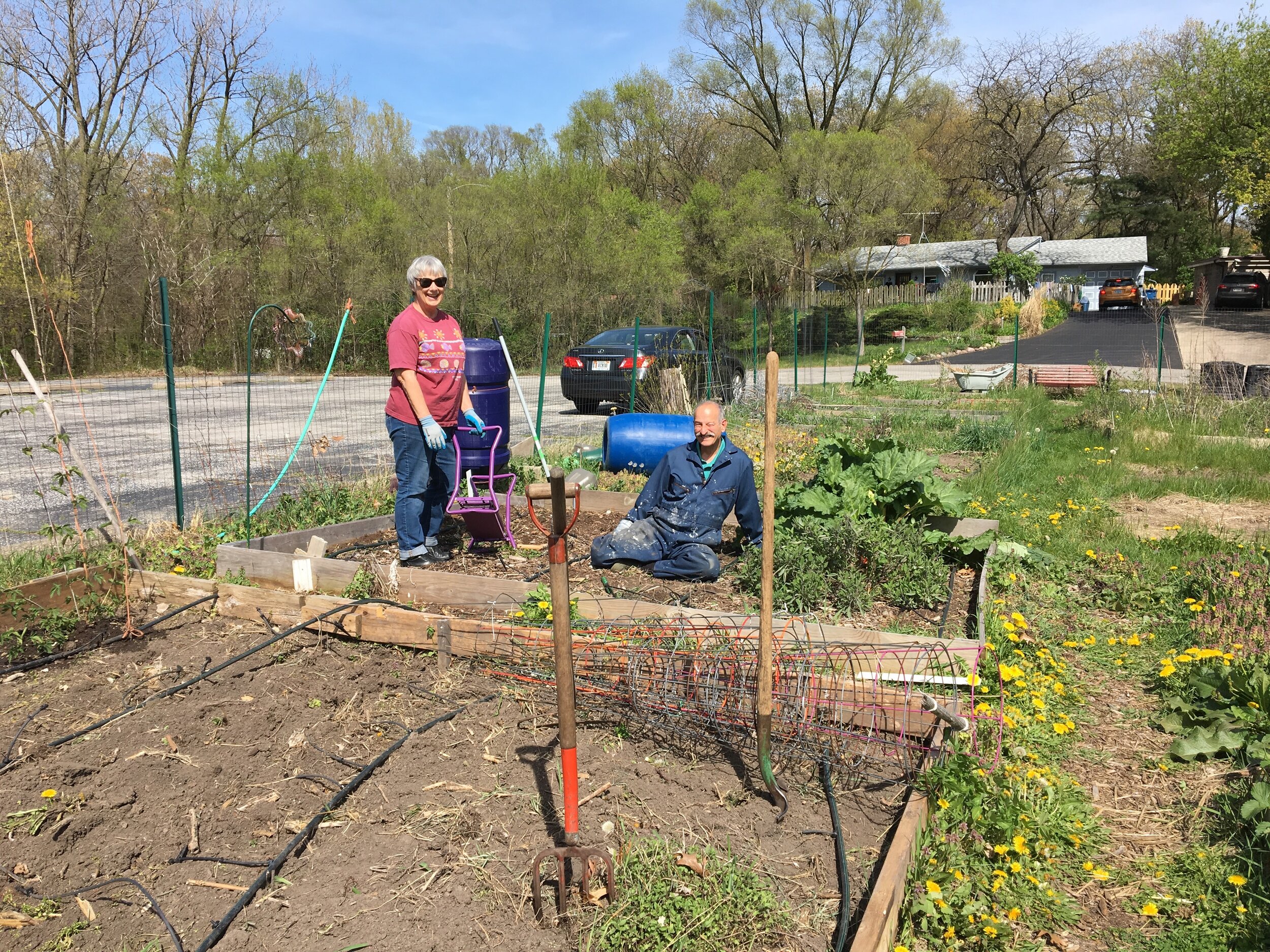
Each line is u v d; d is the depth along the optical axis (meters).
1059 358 26.39
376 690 3.93
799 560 5.04
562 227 29.11
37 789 3.11
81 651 4.30
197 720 3.63
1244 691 3.77
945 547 5.73
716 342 15.73
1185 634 4.73
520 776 3.24
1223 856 2.93
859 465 6.29
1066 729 3.64
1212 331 31.56
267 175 27.92
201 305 25.23
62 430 4.87
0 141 9.60
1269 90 34.22
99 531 5.80
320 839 2.88
